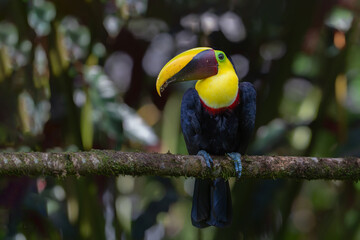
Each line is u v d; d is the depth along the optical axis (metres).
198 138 8.86
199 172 7.65
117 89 10.07
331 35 10.75
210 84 8.54
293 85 13.71
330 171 7.75
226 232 10.45
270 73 10.91
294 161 7.77
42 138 10.21
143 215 10.83
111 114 9.75
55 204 10.66
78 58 10.02
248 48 11.19
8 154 6.78
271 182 10.49
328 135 12.59
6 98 10.67
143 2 10.19
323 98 10.41
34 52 10.21
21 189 9.89
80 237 10.18
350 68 13.82
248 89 8.73
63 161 6.93
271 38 11.17
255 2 11.15
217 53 8.60
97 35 10.40
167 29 11.39
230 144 8.93
